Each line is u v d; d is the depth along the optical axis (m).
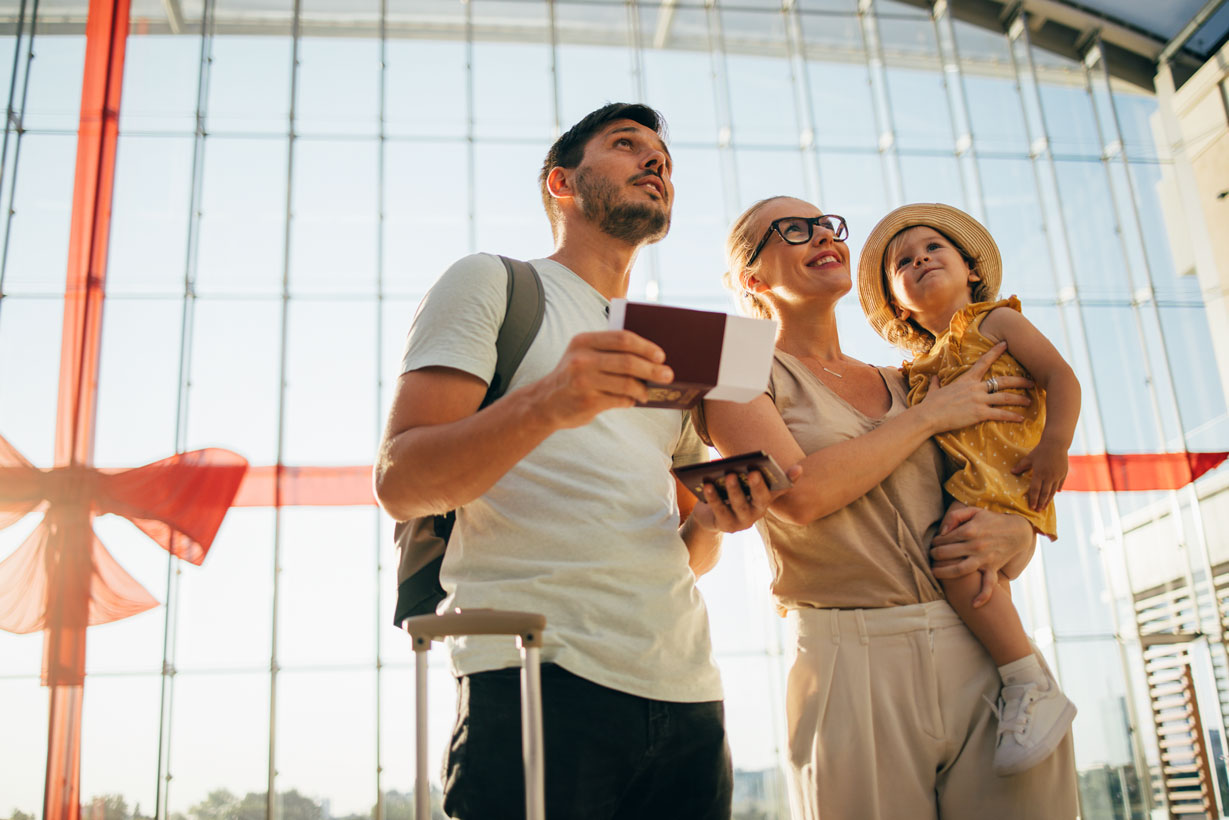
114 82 11.16
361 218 11.15
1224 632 10.56
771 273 2.16
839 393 2.09
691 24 12.72
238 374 10.35
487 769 1.41
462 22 12.20
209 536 9.68
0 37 11.09
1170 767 10.05
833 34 12.95
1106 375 11.74
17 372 10.06
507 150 11.70
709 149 12.17
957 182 12.48
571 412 1.28
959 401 1.97
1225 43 12.53
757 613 9.99
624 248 1.95
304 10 11.86
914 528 1.93
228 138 11.23
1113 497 11.19
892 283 2.42
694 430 1.99
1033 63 13.11
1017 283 12.16
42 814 8.88
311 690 9.51
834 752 1.78
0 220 10.49
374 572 9.85
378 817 9.24
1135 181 12.66
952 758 1.83
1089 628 10.69
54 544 9.48
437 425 1.49
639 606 1.54
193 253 10.71
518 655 1.45
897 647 1.84
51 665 9.17
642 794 1.55
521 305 1.69
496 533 1.58
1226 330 11.88
